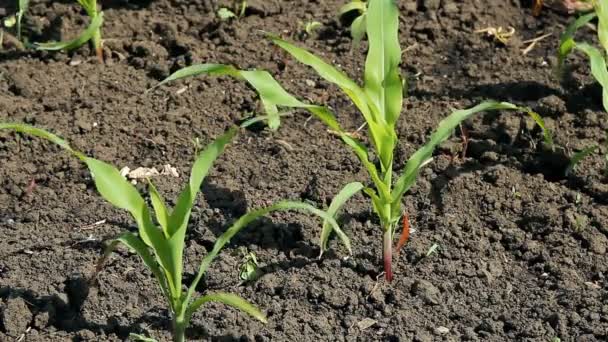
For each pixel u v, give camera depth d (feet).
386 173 14.88
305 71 20.03
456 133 18.53
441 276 15.76
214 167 17.88
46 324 14.97
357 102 14.34
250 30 21.03
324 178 17.54
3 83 19.80
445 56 20.30
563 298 15.28
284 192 17.33
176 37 20.72
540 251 16.17
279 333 14.82
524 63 19.92
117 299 15.33
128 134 18.70
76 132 18.70
